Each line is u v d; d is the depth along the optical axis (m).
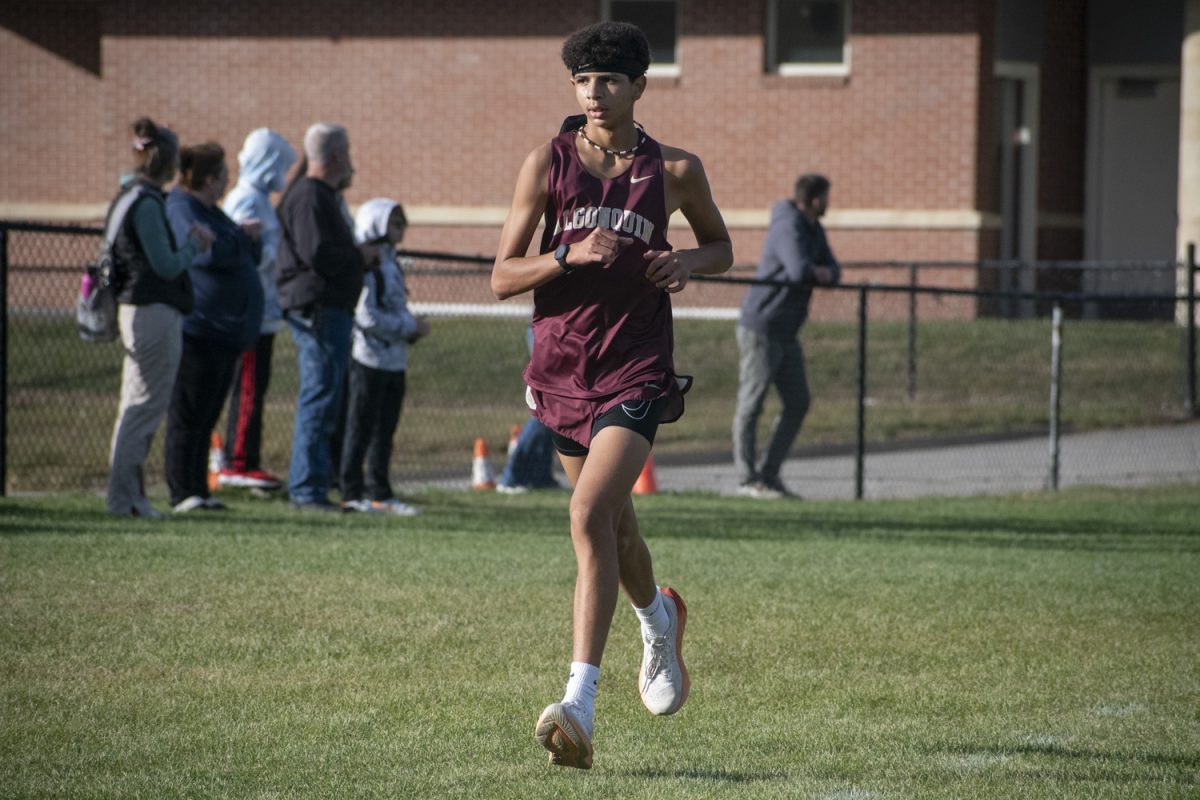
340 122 75.62
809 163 72.06
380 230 30.20
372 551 25.06
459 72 74.62
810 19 72.38
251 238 29.11
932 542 29.28
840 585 23.61
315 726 14.96
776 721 15.66
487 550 25.75
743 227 72.69
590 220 13.70
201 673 16.83
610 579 13.02
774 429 38.16
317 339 29.62
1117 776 13.74
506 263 13.52
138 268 26.53
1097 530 32.06
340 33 75.38
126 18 76.56
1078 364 58.38
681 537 29.19
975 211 71.00
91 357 54.09
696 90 72.88
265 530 26.88
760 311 37.41
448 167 75.00
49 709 15.24
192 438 29.47
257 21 75.81
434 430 46.16
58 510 28.55
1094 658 18.77
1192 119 67.00
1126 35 79.19
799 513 34.19
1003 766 14.04
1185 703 16.61
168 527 26.67
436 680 16.86
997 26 75.06
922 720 15.75
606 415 13.59
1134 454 45.75
